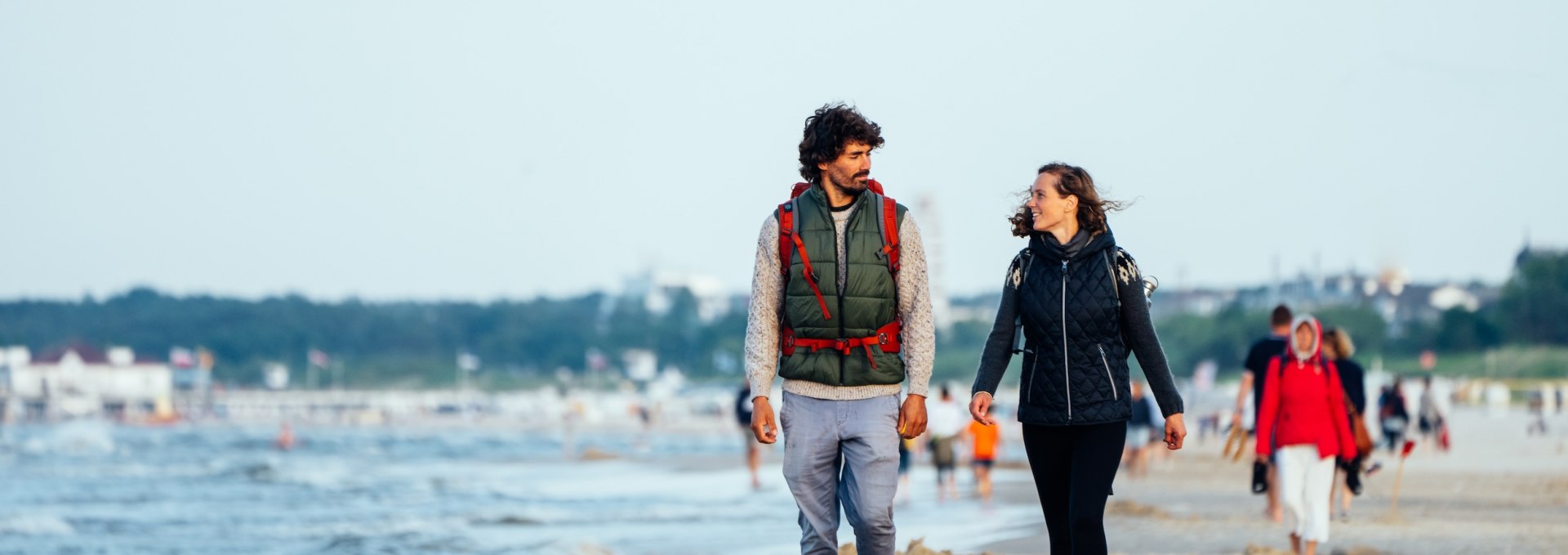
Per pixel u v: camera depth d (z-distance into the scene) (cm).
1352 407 1513
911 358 691
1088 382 724
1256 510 2084
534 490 3266
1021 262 751
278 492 3475
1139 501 2348
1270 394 1229
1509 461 3784
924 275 696
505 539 1842
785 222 689
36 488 3747
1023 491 2862
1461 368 13575
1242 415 1481
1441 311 15388
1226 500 2380
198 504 3066
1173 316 17925
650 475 3962
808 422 689
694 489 3161
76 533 2230
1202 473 3488
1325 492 1210
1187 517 1862
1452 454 4209
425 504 2877
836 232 683
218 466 5262
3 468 5041
